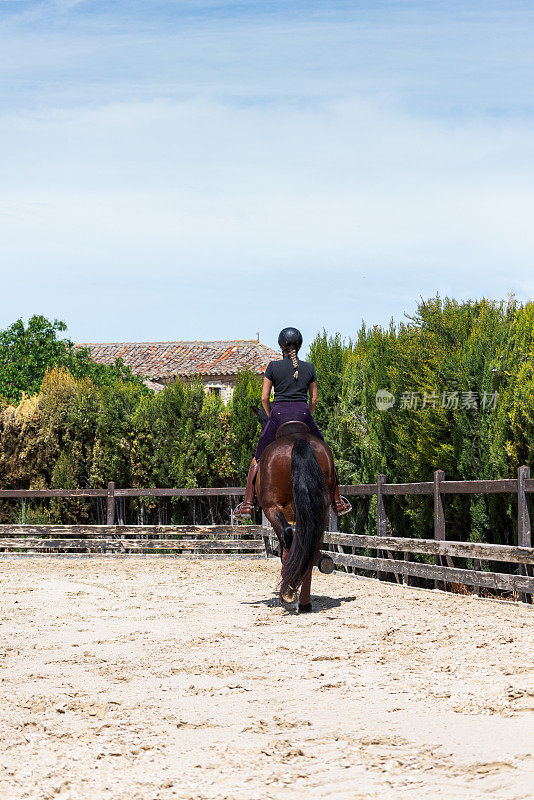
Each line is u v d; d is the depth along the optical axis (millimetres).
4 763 4297
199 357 38500
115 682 6176
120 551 18750
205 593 11680
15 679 6379
